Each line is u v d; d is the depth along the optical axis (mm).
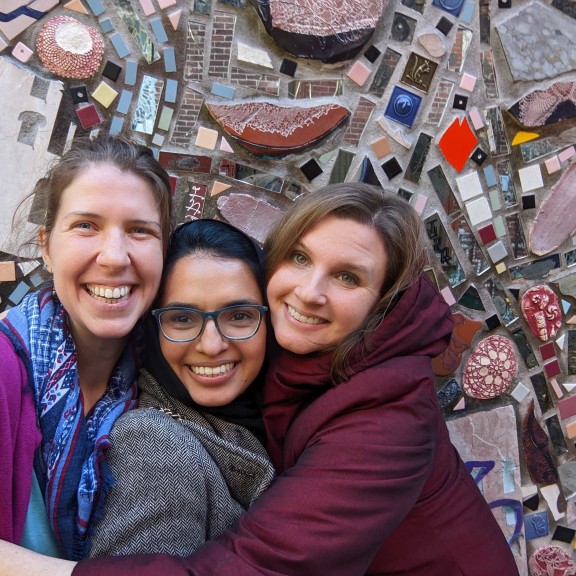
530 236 1593
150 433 904
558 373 1654
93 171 942
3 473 859
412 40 1459
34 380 951
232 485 994
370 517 883
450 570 1067
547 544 1675
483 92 1521
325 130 1418
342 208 1019
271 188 1412
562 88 1562
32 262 1282
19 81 1231
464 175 1533
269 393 1085
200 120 1357
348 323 1018
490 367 1590
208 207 1380
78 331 1001
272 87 1388
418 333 1057
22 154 1247
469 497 1120
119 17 1287
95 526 886
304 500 875
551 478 1665
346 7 1380
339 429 959
